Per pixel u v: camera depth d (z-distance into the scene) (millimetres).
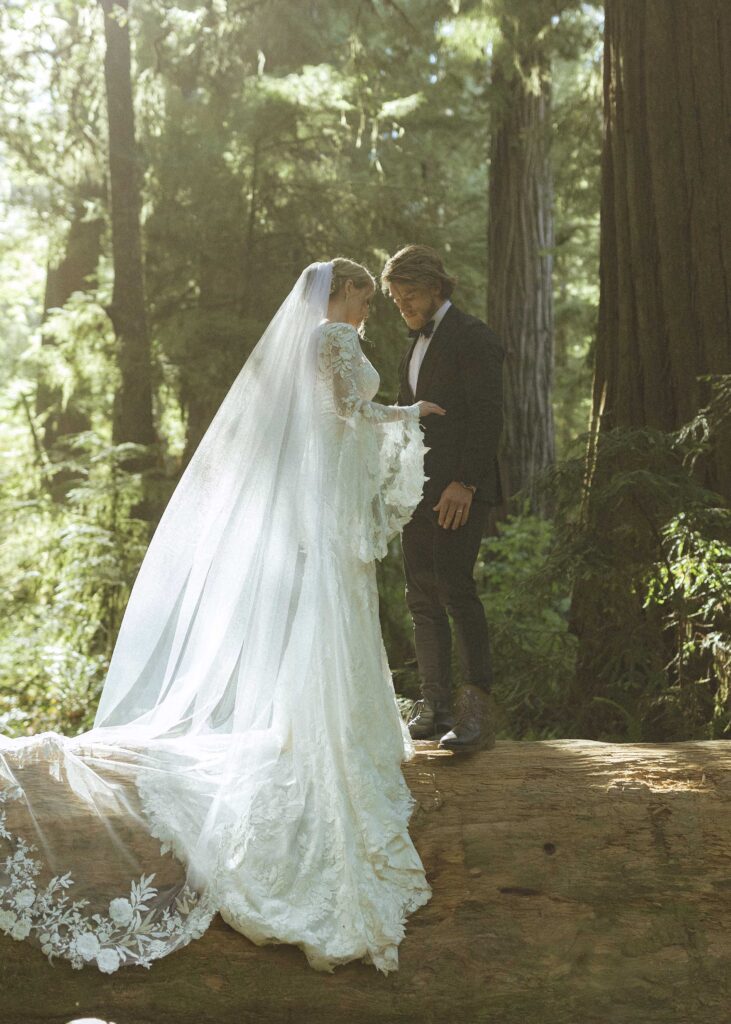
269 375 3590
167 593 3631
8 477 12070
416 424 3539
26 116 13344
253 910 3109
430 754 3684
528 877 3406
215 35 11703
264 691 3387
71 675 8344
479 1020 3209
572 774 3621
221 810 3234
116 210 11484
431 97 11648
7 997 3059
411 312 3895
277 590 3430
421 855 3398
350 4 11078
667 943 3348
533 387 11688
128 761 3393
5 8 12094
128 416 11203
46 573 9883
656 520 5297
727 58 5875
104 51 12648
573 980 3279
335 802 3248
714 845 3480
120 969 3096
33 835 3193
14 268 17641
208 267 12320
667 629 5480
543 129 11633
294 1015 3133
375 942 3162
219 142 11734
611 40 6293
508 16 8898
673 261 5938
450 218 13641
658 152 5984
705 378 5441
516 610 5812
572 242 15430
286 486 3480
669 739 5195
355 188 12195
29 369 13086
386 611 8508
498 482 3830
